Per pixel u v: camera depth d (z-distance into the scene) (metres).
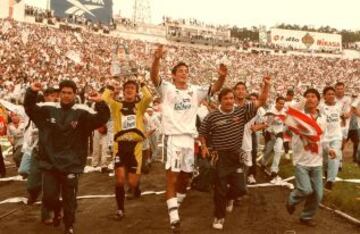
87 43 49.59
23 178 11.17
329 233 7.06
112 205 8.77
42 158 6.50
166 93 6.94
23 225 7.37
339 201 8.62
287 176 11.57
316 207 7.44
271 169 11.45
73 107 6.61
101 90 10.84
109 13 57.53
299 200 7.43
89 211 8.31
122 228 7.24
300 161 7.41
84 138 6.66
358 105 11.50
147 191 10.09
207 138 7.30
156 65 6.87
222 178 7.17
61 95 6.56
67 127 6.49
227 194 7.29
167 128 6.89
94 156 12.84
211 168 7.24
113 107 7.93
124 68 10.92
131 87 7.96
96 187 10.45
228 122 7.16
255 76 58.84
